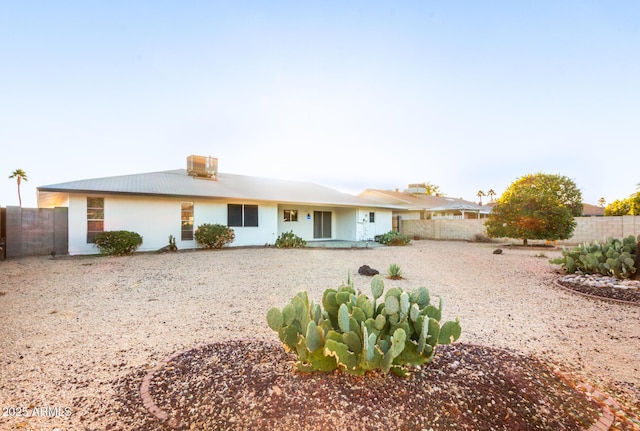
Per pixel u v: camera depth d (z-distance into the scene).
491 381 2.57
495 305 5.60
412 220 25.56
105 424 2.21
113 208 12.20
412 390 2.38
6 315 4.85
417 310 2.67
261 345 3.48
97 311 5.09
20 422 2.24
